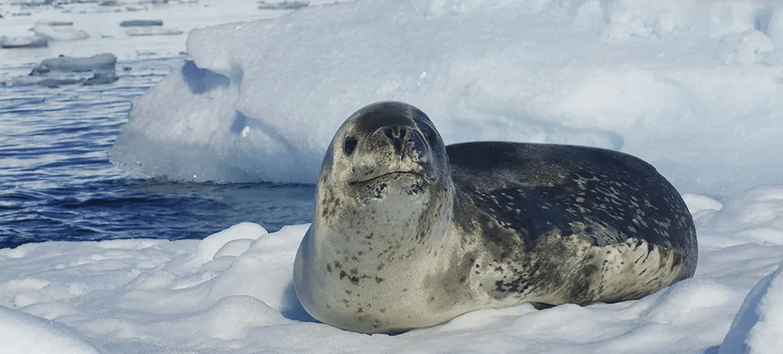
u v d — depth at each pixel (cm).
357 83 1720
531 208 650
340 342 568
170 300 733
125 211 1628
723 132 1482
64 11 10388
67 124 2791
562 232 634
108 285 840
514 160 724
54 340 456
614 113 1495
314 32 1947
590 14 1675
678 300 570
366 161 511
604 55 1566
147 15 8762
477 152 732
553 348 520
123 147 2189
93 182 1927
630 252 655
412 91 1670
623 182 724
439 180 541
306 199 1712
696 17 1580
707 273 732
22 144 2448
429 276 571
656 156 1511
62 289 811
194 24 7262
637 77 1496
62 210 1644
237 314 630
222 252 904
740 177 1487
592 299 668
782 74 1470
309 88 1770
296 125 1738
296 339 576
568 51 1595
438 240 561
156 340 596
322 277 579
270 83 1834
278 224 1490
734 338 438
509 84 1555
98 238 1402
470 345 537
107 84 3853
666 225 701
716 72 1480
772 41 1500
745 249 795
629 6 1619
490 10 1808
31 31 7500
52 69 4450
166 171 2012
